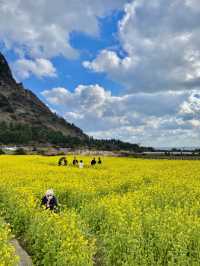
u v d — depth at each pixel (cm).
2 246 969
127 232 1086
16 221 1427
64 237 1066
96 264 1084
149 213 1290
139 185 2344
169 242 1010
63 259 957
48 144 18662
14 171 3123
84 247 1009
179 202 1554
